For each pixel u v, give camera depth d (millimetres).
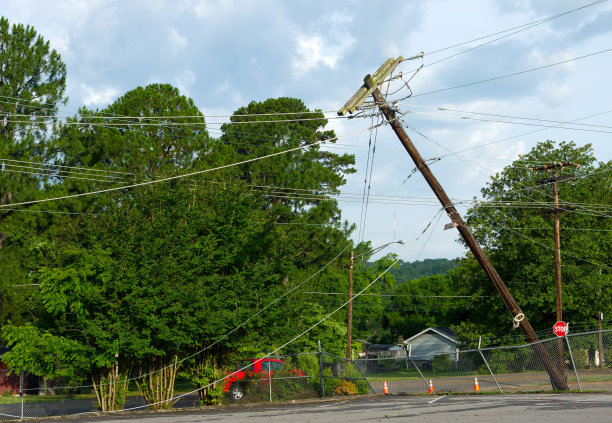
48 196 38594
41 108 41250
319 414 18703
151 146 44500
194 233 25594
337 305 60844
